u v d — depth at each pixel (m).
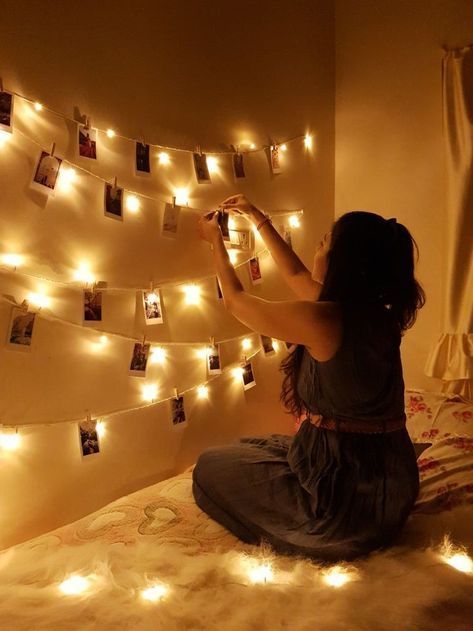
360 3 2.11
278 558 1.07
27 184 1.29
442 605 0.89
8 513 1.30
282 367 1.38
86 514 1.46
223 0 1.75
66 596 0.95
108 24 1.45
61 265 1.37
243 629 0.84
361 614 0.87
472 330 1.77
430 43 1.93
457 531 1.17
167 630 0.84
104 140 1.45
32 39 1.29
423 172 1.98
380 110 2.09
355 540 1.08
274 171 1.94
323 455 1.17
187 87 1.66
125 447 1.54
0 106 1.21
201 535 1.19
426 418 1.72
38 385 1.34
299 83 2.05
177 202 1.64
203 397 1.75
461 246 1.79
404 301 1.16
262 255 1.91
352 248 1.13
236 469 1.24
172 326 1.64
